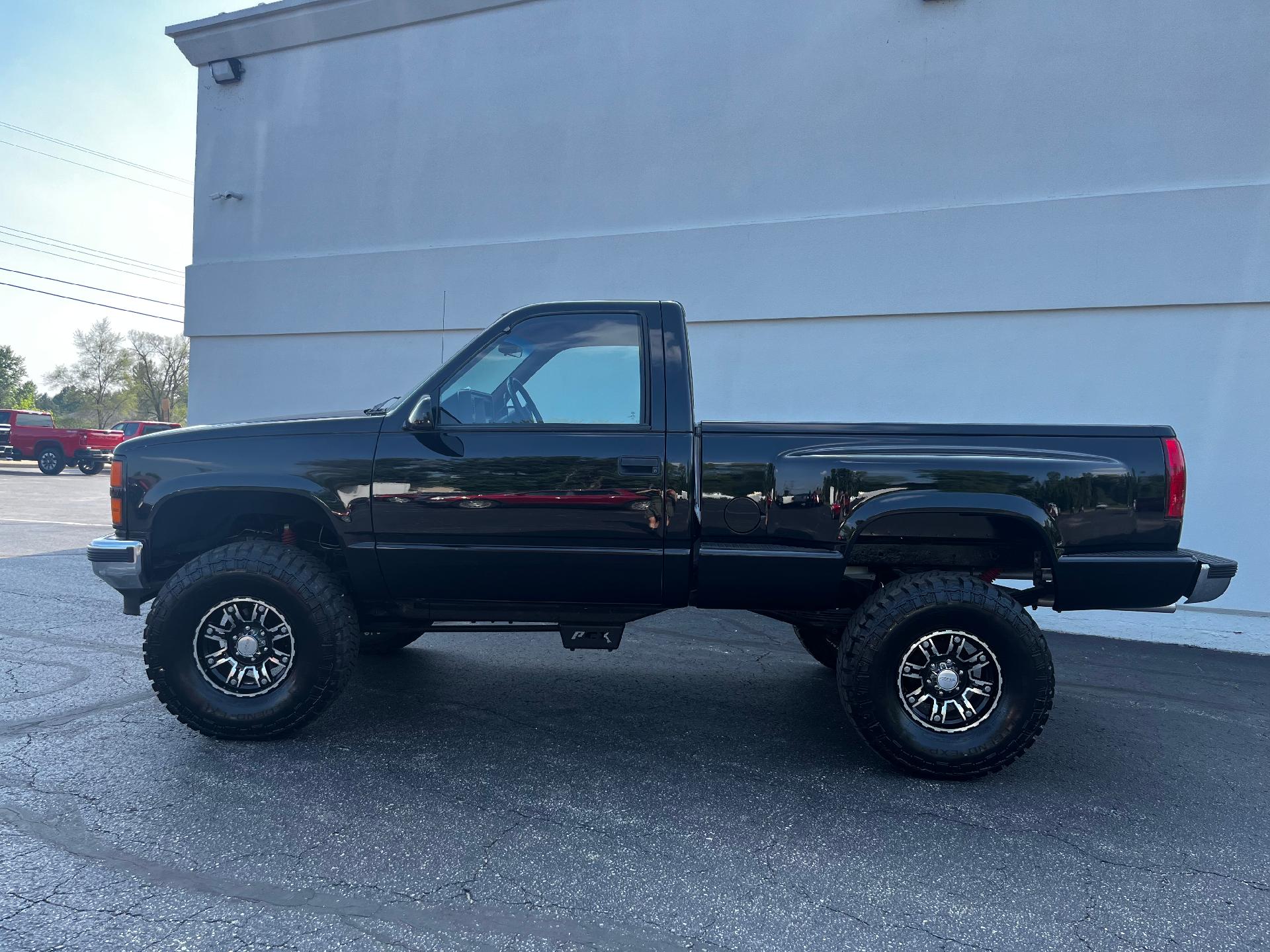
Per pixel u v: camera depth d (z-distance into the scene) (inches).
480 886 94.0
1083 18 236.7
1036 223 238.2
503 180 304.3
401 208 320.5
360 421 135.3
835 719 156.5
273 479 132.6
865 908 91.3
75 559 314.3
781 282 263.1
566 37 293.6
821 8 261.4
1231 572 128.1
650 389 133.6
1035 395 241.3
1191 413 228.4
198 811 110.7
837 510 128.4
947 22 248.8
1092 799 123.0
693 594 136.9
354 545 132.8
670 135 280.4
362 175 326.0
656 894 93.4
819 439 130.6
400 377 320.5
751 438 131.1
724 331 271.4
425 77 315.0
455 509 131.6
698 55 276.4
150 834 104.1
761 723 153.3
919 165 252.7
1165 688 186.2
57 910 86.7
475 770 127.7
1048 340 239.8
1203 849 107.6
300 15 324.5
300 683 131.3
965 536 139.9
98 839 102.5
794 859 102.0
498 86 304.2
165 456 135.1
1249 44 223.1
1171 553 128.4
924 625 124.2
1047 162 240.7
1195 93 227.8
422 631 151.8
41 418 950.4
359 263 322.7
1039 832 111.3
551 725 149.5
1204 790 127.3
